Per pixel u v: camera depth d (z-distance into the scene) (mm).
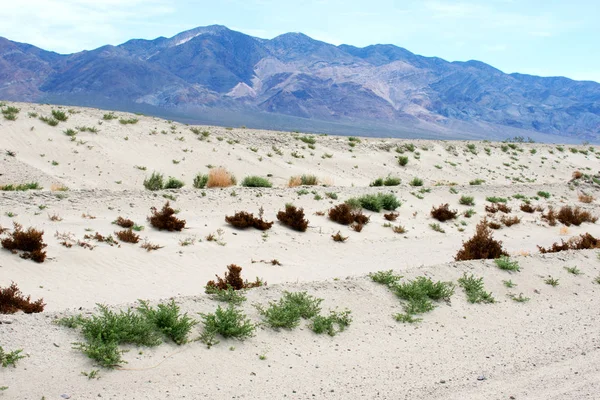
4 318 7367
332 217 20578
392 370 7621
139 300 8656
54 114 36531
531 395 7000
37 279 11102
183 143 38656
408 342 8766
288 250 16078
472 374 7613
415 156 49719
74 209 16672
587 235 19500
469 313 10414
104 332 7277
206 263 13789
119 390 6293
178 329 7703
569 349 8797
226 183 26031
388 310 10031
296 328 8742
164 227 16062
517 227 24141
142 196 19453
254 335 8219
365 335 8891
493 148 59781
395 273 11797
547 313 10844
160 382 6602
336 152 46031
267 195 22672
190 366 7102
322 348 8234
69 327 7469
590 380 7555
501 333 9500
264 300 9547
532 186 36500
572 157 63438
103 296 10672
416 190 29172
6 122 33219
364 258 16125
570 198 35344
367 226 20578
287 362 7625
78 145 33094
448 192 30219
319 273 13906
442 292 10938
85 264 12383
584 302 11820
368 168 43406
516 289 12078
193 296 9258
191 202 19906
